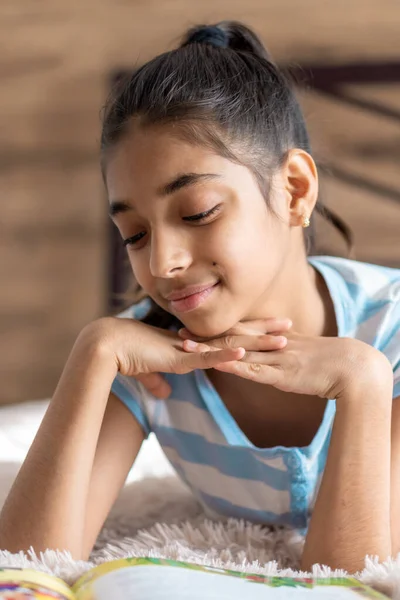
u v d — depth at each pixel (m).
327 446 0.96
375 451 0.84
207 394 0.98
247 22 2.13
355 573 0.78
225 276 0.83
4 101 2.32
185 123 0.82
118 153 0.85
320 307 1.00
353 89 2.06
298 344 0.90
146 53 2.21
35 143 2.31
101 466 0.97
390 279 1.05
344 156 2.06
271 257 0.87
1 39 2.31
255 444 1.02
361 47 2.06
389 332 0.99
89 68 2.25
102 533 1.01
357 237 2.08
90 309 2.30
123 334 0.92
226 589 0.65
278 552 0.92
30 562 0.74
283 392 0.98
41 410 1.60
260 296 0.90
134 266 0.87
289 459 0.94
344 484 0.83
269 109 0.92
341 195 2.08
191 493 1.16
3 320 2.37
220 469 1.00
